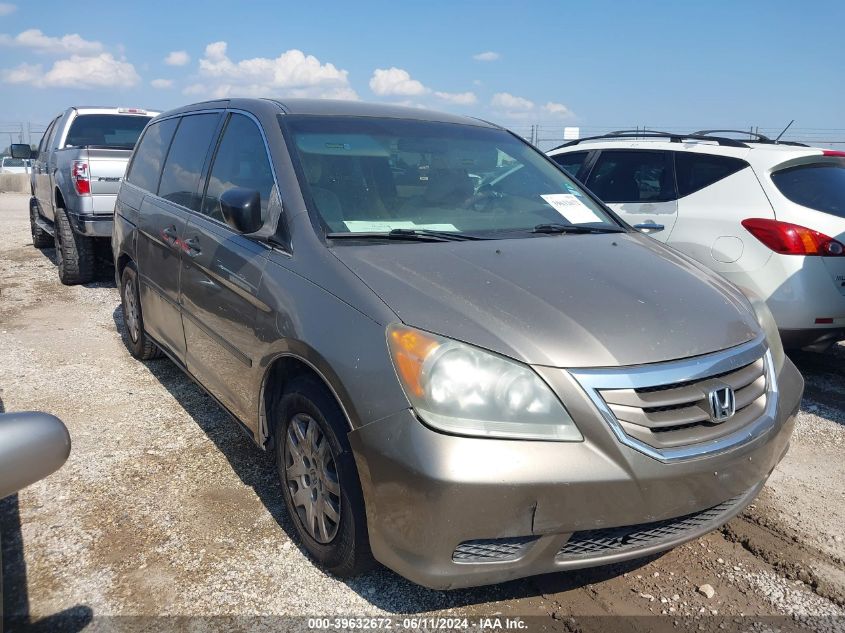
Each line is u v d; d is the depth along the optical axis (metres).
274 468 3.76
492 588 2.81
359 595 2.74
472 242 3.12
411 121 3.96
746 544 3.16
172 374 5.25
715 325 2.72
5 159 33.19
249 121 3.76
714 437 2.50
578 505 2.29
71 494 3.46
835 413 4.77
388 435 2.32
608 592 2.81
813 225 5.05
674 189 5.90
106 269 9.29
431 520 2.24
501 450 2.24
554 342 2.40
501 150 4.09
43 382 5.05
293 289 2.86
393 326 2.44
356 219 3.15
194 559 2.95
